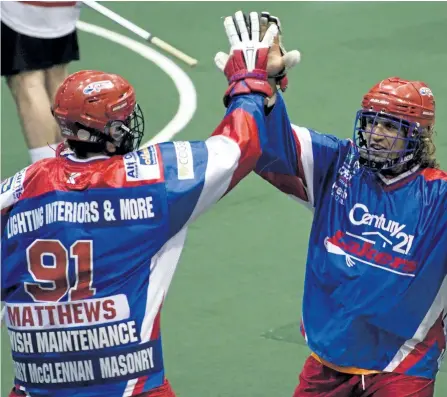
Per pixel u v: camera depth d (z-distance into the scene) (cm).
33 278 1012
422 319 1093
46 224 1003
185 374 1521
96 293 1003
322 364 1142
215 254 1836
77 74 1023
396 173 1084
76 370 1022
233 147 1005
